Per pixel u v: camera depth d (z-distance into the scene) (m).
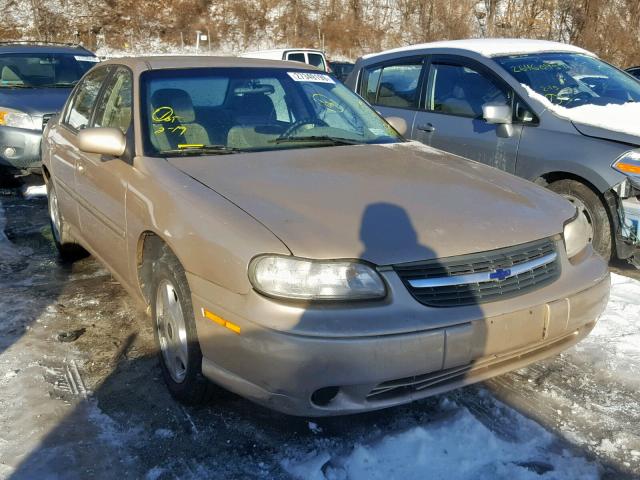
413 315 2.47
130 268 3.42
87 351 3.63
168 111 3.62
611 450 2.74
